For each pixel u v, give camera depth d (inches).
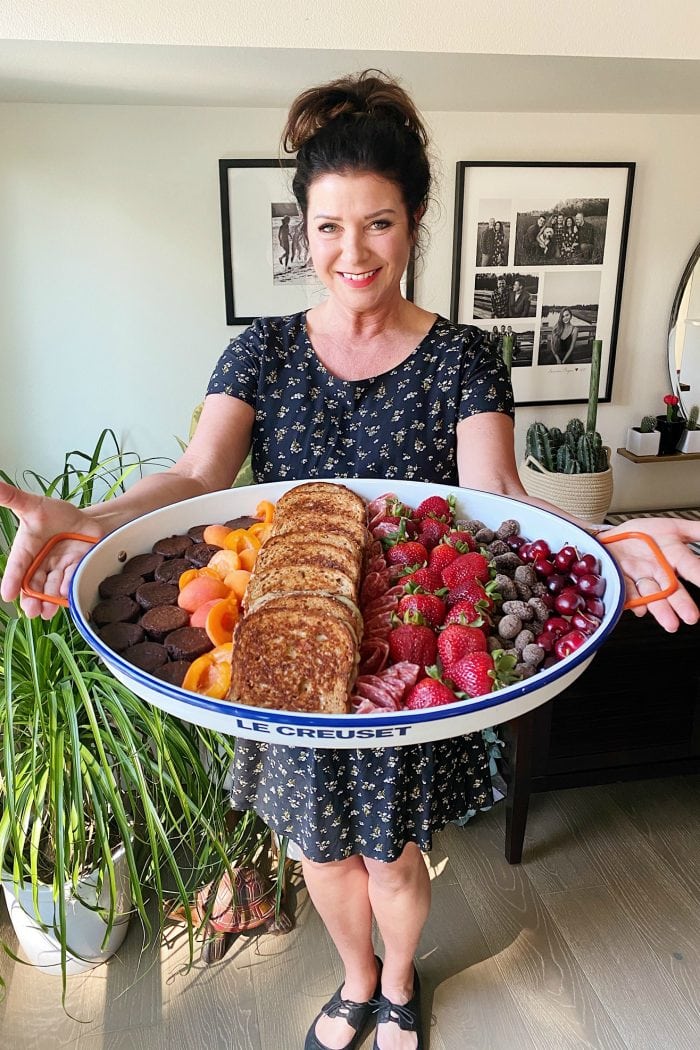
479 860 71.6
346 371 48.6
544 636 34.4
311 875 49.3
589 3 59.7
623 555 37.4
